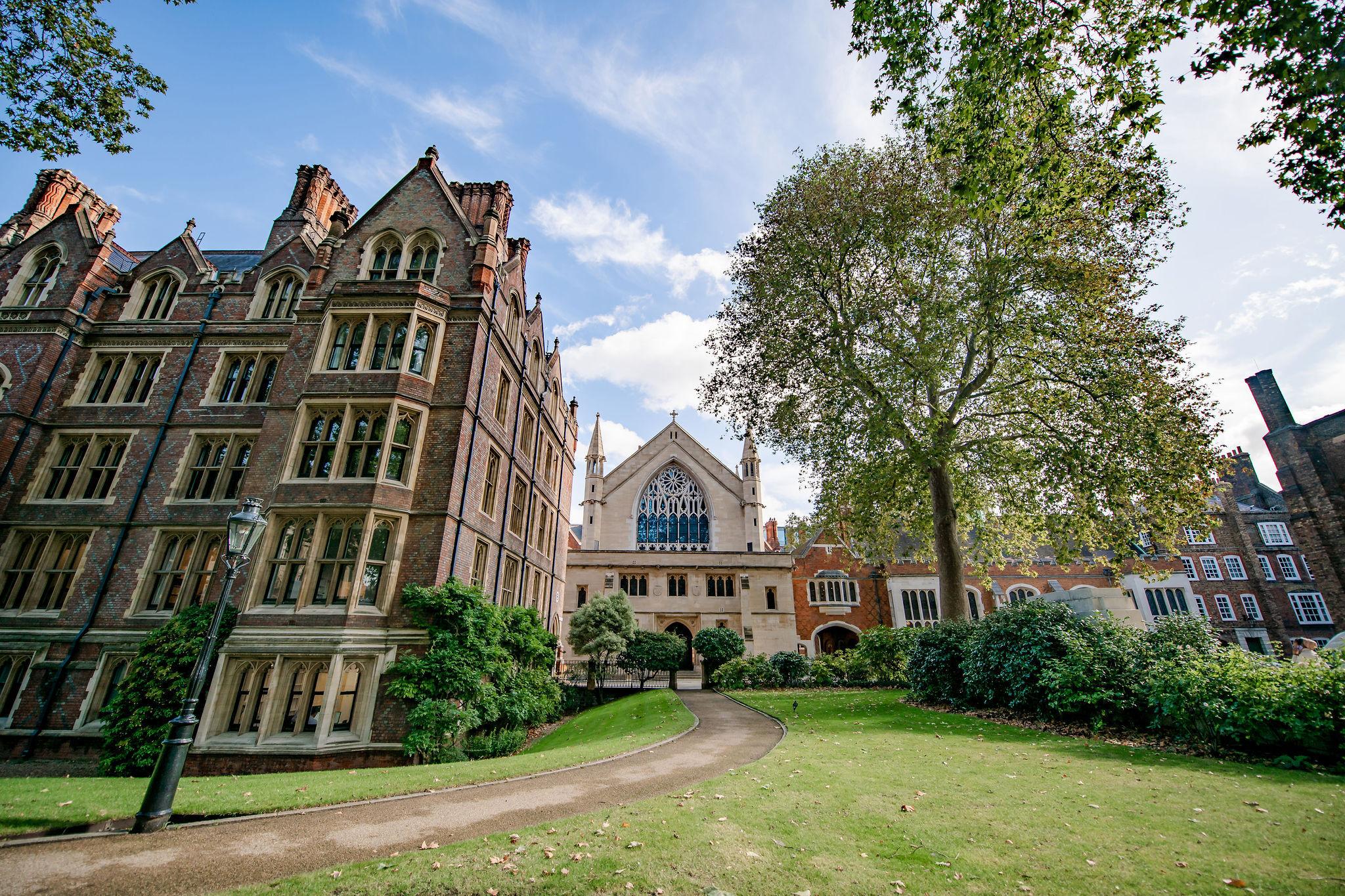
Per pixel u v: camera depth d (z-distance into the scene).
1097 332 17.44
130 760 12.57
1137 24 8.73
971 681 14.98
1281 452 29.75
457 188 21.80
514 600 21.59
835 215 19.64
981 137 10.32
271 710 12.88
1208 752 9.27
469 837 6.04
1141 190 11.29
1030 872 4.64
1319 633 38.34
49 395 19.22
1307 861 4.79
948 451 18.36
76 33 10.56
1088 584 39.19
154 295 21.31
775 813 6.24
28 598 17.20
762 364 21.88
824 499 22.75
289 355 17.12
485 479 17.89
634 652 26.53
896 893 4.27
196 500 18.16
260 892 4.59
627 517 44.28
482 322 17.38
